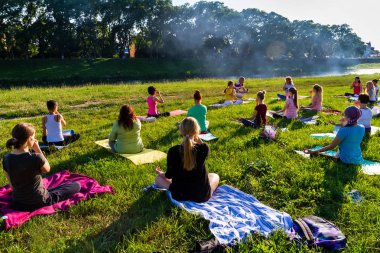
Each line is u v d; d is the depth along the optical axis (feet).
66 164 24.00
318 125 35.76
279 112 40.65
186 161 16.80
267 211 16.60
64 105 53.98
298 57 336.49
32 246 14.37
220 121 38.37
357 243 14.21
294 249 13.66
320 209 17.19
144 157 25.12
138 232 15.34
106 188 19.45
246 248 13.80
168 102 54.80
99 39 237.04
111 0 226.79
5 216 16.12
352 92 65.46
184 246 14.43
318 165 22.76
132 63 226.38
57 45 215.72
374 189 19.12
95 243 14.48
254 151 26.08
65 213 16.94
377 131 31.73
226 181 21.01
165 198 18.38
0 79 160.15
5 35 198.59
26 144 16.79
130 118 25.70
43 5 211.41
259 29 305.73
